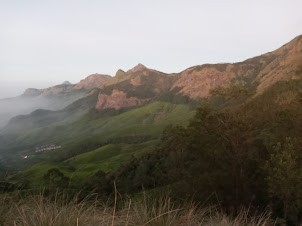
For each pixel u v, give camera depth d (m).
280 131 17.22
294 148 13.49
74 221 3.09
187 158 23.31
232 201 14.26
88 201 3.62
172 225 3.52
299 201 11.11
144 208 3.62
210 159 17.97
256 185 15.37
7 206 3.48
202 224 3.96
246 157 16.94
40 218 3.09
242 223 4.20
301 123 17.66
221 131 17.98
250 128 17.58
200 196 13.59
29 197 3.63
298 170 11.66
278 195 11.83
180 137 23.47
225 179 15.68
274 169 11.96
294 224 10.73
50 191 3.71
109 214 3.44
